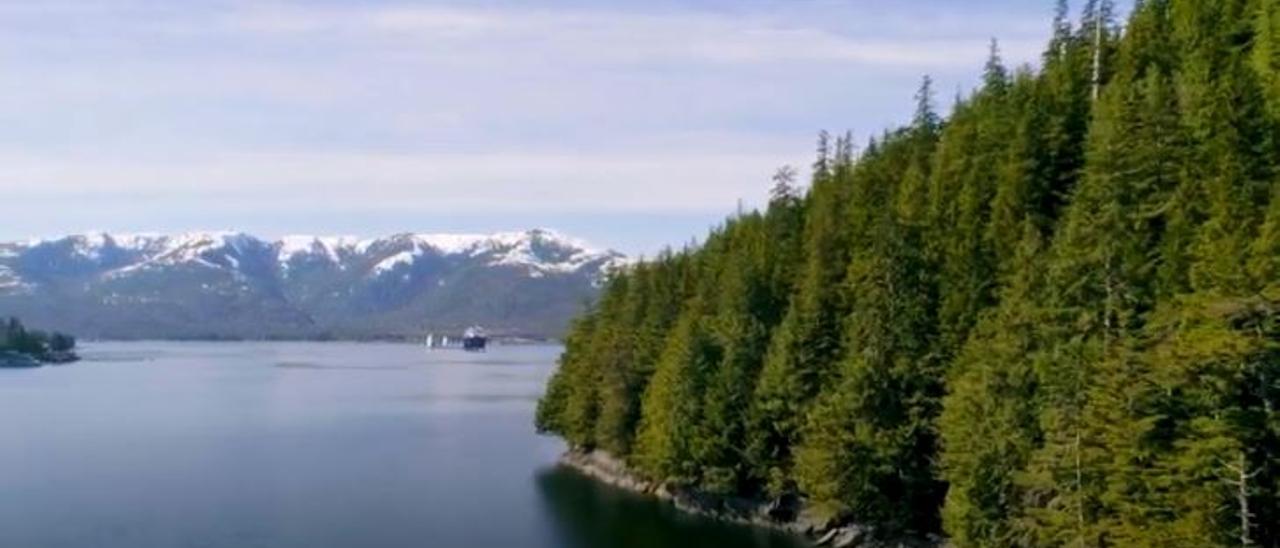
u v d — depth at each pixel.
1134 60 88.56
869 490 76.81
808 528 84.88
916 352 78.31
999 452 64.88
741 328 94.50
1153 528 53.25
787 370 86.19
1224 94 69.50
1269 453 52.00
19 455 125.75
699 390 95.00
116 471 114.38
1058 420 59.81
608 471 115.25
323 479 111.19
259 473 114.19
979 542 65.44
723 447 91.31
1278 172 65.62
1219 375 52.56
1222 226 61.09
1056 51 103.62
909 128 108.12
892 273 81.44
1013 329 67.31
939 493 76.75
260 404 197.62
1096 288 65.25
